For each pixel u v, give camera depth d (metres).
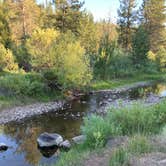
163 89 36.81
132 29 60.94
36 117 20.48
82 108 23.78
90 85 35.22
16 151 13.48
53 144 13.80
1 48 33.25
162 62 56.56
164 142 8.98
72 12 49.78
